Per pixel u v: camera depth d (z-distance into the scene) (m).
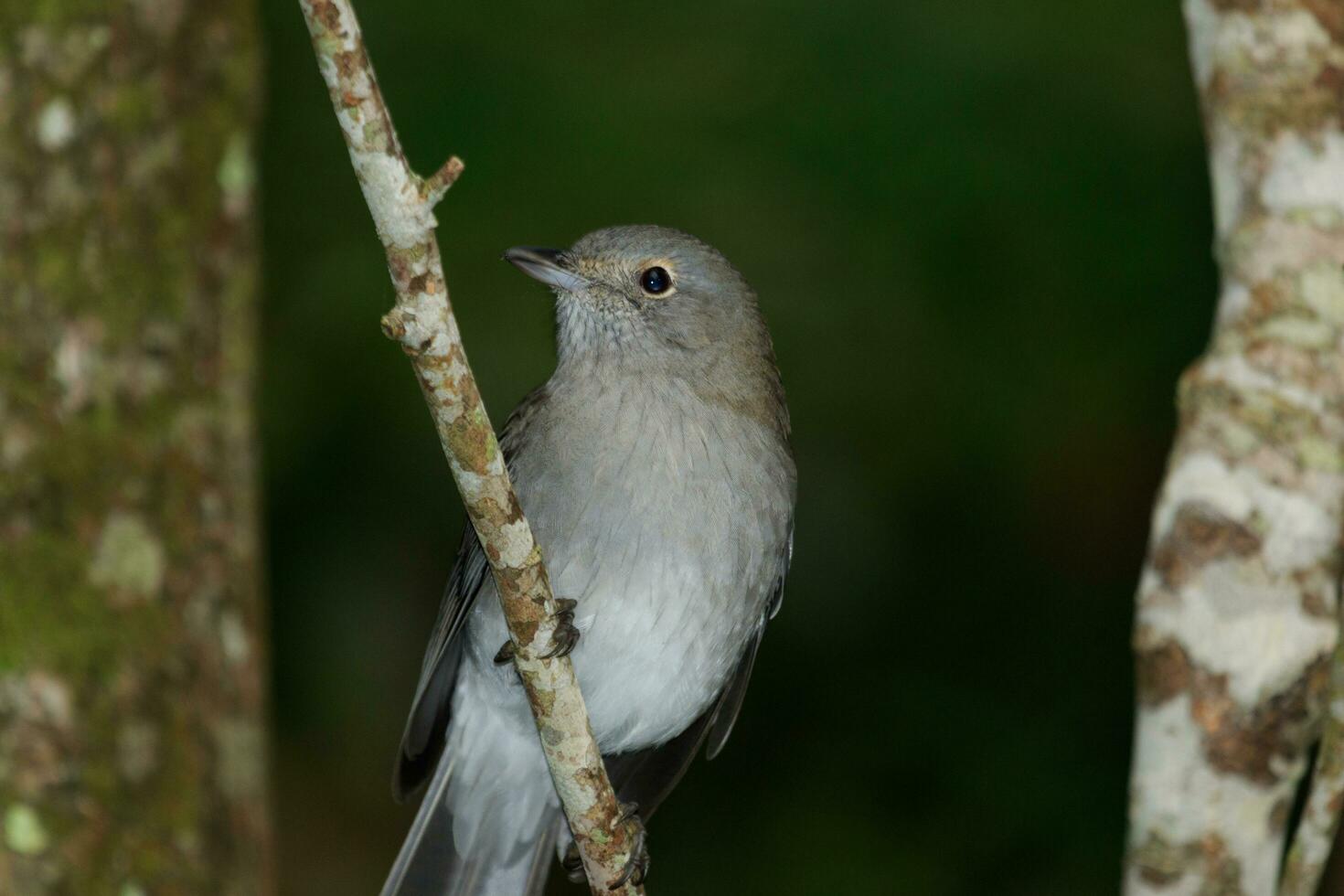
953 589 15.74
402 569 15.52
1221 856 6.83
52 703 5.78
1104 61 13.38
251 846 6.20
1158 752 6.88
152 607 6.07
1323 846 6.71
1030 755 14.68
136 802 5.87
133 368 6.21
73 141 6.23
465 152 13.28
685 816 15.16
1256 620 6.79
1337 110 7.22
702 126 13.40
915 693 15.26
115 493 6.07
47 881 5.60
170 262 6.38
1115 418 14.41
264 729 6.42
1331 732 6.66
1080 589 15.88
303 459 14.62
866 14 13.55
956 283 13.59
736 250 13.39
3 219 6.10
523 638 7.14
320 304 13.98
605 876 7.70
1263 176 7.27
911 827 14.55
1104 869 14.02
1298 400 6.96
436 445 14.68
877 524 15.43
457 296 13.13
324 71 5.61
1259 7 7.32
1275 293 7.11
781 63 13.51
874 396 14.35
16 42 6.23
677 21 13.67
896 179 13.30
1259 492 6.87
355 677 15.42
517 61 13.54
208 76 6.62
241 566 6.41
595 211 13.26
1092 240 13.39
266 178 14.13
